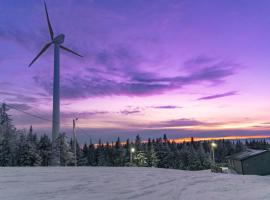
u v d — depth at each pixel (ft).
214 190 24.59
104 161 243.19
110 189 23.26
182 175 38.01
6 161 140.36
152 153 241.35
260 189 25.40
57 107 146.72
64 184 25.16
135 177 33.73
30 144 150.00
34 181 26.37
